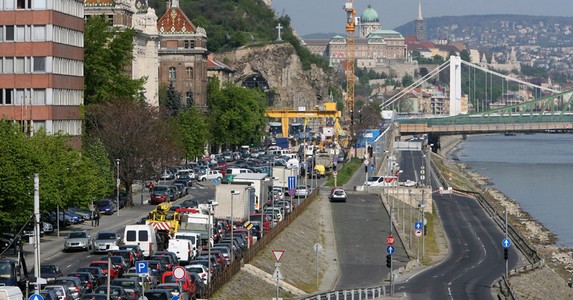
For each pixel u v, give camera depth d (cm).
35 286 18000
